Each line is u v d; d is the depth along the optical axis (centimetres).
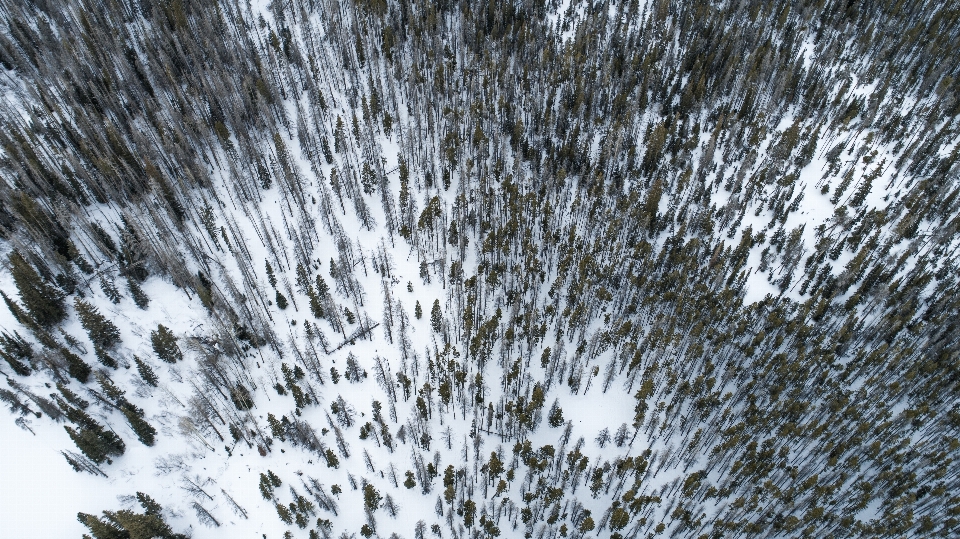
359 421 8375
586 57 14688
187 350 8319
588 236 10962
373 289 9962
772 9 16588
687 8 16162
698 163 12662
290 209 10338
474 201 11162
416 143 12269
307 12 14962
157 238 9181
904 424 8231
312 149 11569
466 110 13262
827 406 8600
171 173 10388
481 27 15338
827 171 12312
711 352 9375
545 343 9706
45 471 6831
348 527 7525
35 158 9306
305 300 9506
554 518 7450
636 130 13438
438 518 7731
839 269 10856
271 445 7869
